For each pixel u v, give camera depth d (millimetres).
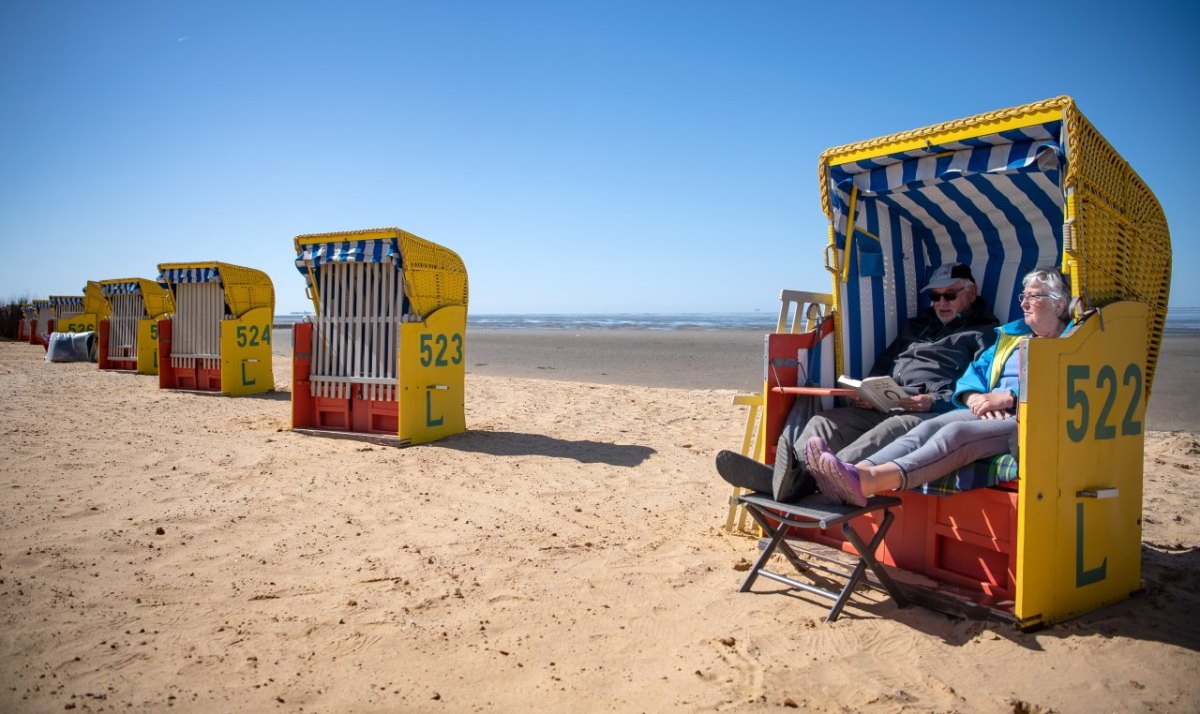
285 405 11109
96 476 6180
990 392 3969
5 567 4012
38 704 2658
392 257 7750
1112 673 2982
